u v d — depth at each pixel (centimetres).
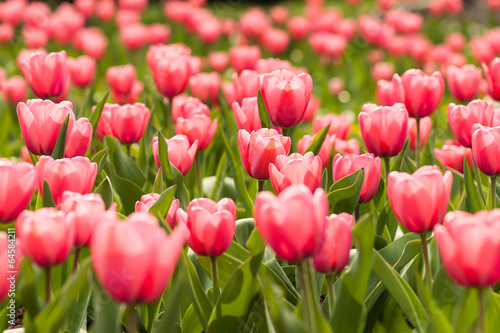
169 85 196
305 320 138
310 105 217
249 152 155
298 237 131
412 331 149
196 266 159
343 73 390
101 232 126
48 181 148
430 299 139
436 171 140
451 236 132
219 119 204
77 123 161
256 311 145
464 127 168
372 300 147
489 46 327
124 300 128
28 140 159
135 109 179
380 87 196
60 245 135
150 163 189
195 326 151
